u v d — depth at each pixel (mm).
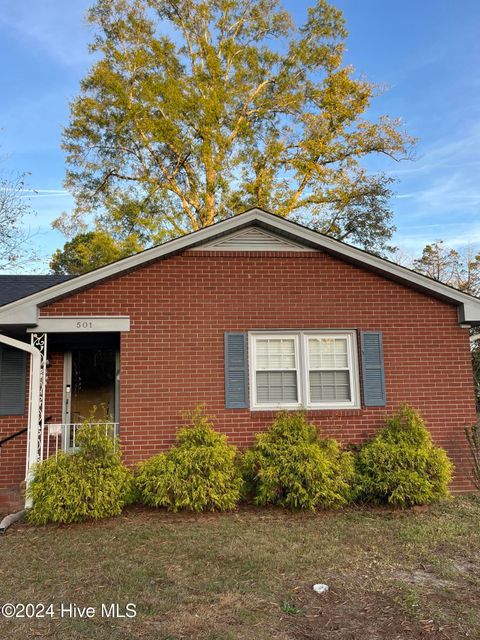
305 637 3951
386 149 23000
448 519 7312
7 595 4789
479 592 4793
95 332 9117
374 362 9242
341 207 23688
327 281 9383
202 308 9031
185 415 8617
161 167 23141
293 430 8156
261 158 23250
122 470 7684
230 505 7617
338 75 23344
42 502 7137
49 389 10305
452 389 9312
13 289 10688
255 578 5145
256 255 9297
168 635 3980
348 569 5395
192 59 23547
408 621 4195
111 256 21078
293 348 9250
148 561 5637
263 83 23875
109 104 21984
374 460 8039
